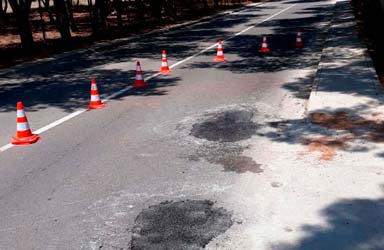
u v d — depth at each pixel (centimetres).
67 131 675
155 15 3061
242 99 814
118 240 359
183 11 3944
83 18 3719
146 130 655
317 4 3822
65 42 1967
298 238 345
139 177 483
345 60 1061
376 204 386
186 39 1950
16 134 668
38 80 1165
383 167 459
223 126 650
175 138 609
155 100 849
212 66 1217
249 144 566
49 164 538
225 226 371
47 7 2947
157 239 356
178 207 409
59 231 379
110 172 502
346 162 477
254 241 346
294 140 562
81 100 891
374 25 1496
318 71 948
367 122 596
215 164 508
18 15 1755
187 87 957
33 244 361
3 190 470
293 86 905
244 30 2155
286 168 478
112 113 768
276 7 3850
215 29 2312
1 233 381
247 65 1198
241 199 417
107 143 605
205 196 428
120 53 1633
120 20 2575
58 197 446
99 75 1184
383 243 330
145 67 1270
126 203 423
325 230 353
